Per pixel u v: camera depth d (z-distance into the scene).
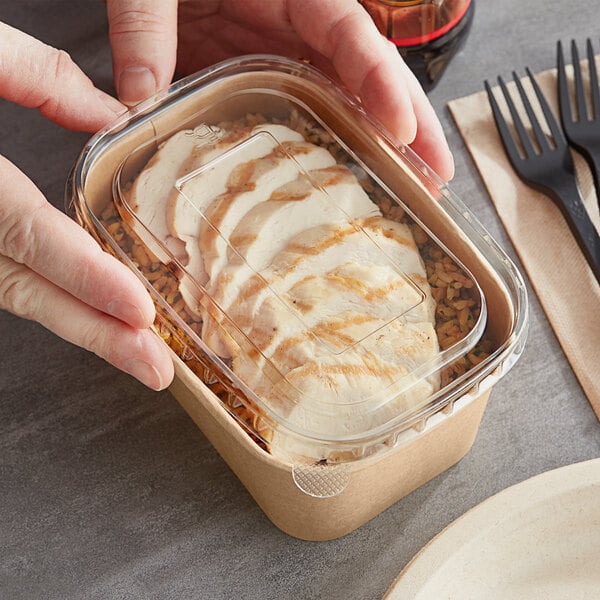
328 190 0.65
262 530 0.68
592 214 0.74
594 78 0.77
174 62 0.72
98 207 0.66
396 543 0.67
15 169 0.64
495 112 0.76
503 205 0.74
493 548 0.64
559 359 0.71
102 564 0.67
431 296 0.63
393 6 0.74
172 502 0.68
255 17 0.74
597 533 0.65
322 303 0.62
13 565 0.67
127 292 0.62
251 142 0.66
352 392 0.61
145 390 0.71
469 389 0.62
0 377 0.71
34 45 0.70
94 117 0.72
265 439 0.61
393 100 0.69
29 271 0.65
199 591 0.66
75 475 0.69
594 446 0.69
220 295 0.63
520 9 0.82
